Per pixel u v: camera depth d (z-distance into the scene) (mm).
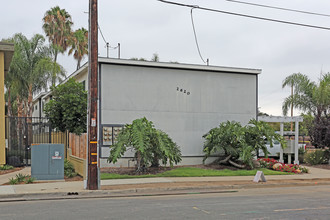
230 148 18797
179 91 20516
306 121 25562
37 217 8219
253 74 22188
